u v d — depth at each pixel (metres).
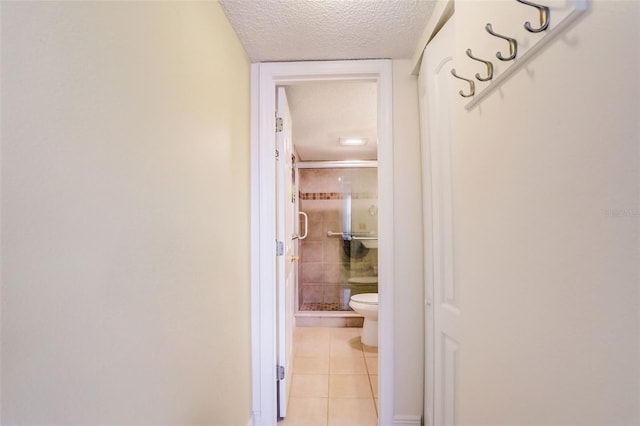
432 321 1.28
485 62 0.68
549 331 0.51
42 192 0.41
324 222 3.90
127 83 0.57
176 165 0.76
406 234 1.48
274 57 1.48
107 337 0.52
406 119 1.49
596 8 0.41
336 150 3.30
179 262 0.78
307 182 3.92
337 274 3.86
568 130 0.46
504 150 0.64
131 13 0.58
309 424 1.62
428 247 1.33
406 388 1.47
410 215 1.48
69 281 0.44
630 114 0.36
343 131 2.60
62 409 0.43
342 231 3.89
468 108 0.81
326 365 2.26
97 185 0.50
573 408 0.46
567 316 0.47
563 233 0.47
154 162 0.66
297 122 2.38
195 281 0.88
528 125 0.56
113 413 0.53
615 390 0.39
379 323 1.52
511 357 0.62
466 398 0.85
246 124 1.45
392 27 1.24
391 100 1.48
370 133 2.66
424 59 1.29
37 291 0.40
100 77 0.50
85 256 0.47
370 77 1.53
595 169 0.41
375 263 3.85
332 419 1.66
